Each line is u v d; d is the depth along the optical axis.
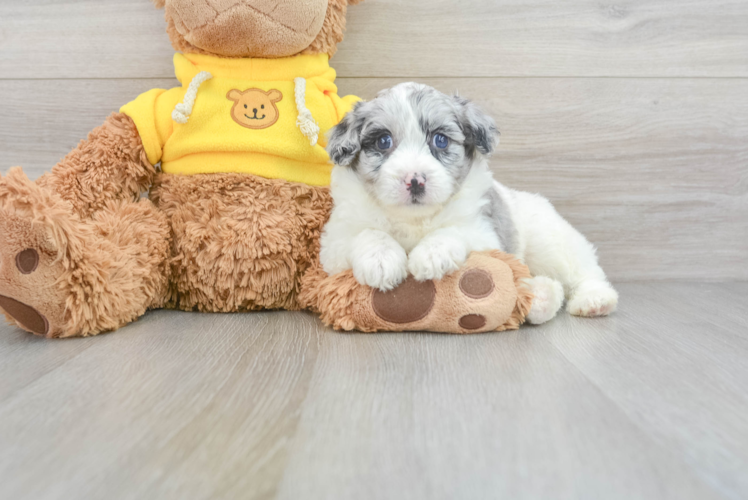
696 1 0.63
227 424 0.33
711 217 0.66
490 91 0.63
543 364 0.40
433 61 0.63
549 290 0.50
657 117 0.64
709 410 0.34
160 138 0.54
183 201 0.53
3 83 0.62
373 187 0.47
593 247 0.61
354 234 0.50
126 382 0.38
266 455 0.30
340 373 0.39
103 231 0.49
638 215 0.65
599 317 0.53
